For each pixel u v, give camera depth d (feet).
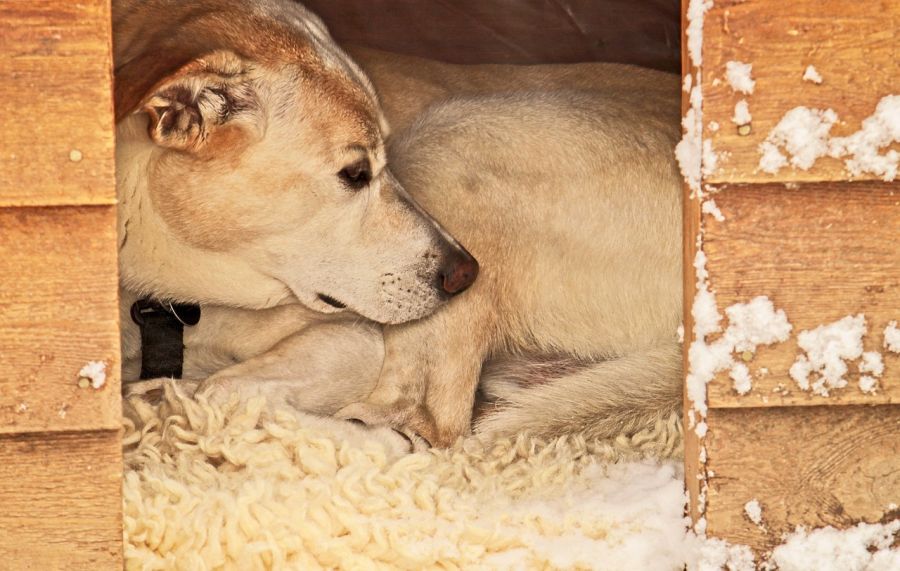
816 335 6.04
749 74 5.82
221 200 8.10
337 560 6.54
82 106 5.58
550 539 6.70
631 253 9.05
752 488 6.16
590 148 9.12
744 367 6.04
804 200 5.96
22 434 5.76
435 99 10.77
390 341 9.09
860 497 6.18
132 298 8.71
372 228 8.56
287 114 8.07
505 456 8.05
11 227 5.60
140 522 6.49
